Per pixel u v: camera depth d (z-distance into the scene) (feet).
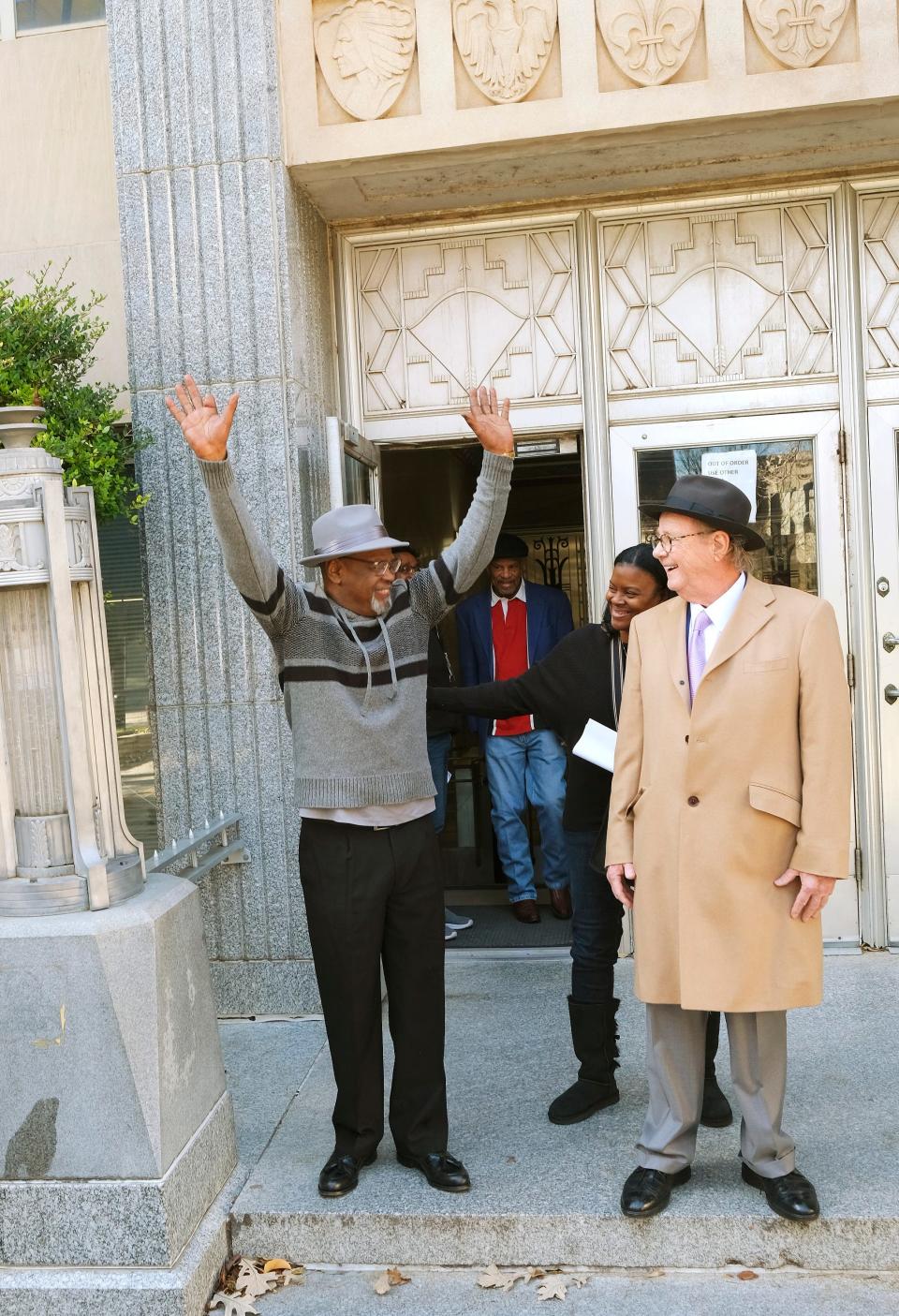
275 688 12.84
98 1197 8.03
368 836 8.71
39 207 14.14
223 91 12.53
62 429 11.41
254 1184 9.15
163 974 8.25
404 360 14.62
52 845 8.44
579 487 22.17
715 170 13.42
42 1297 7.97
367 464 14.70
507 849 16.38
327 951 8.79
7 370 10.91
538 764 16.14
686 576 8.14
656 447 14.23
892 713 13.97
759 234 13.88
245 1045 12.21
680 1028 8.39
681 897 7.98
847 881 14.17
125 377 14.15
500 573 16.74
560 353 14.30
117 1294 7.91
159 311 12.81
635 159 13.06
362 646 8.66
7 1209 8.14
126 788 14.73
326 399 14.21
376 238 14.51
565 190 13.83
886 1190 8.49
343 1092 9.01
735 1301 7.97
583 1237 8.43
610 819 8.77
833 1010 12.20
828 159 13.29
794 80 11.93
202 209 12.64
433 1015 9.02
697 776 8.00
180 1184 8.23
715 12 12.02
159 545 12.97
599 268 14.14
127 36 12.61
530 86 12.41
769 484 14.11
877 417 13.85
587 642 9.82
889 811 14.02
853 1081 10.43
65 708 8.29
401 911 8.91
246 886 13.05
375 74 12.62
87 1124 8.03
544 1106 10.24
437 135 12.51
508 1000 13.19
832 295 13.80
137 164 12.70
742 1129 8.61
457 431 14.57
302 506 12.94
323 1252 8.70
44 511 8.16
